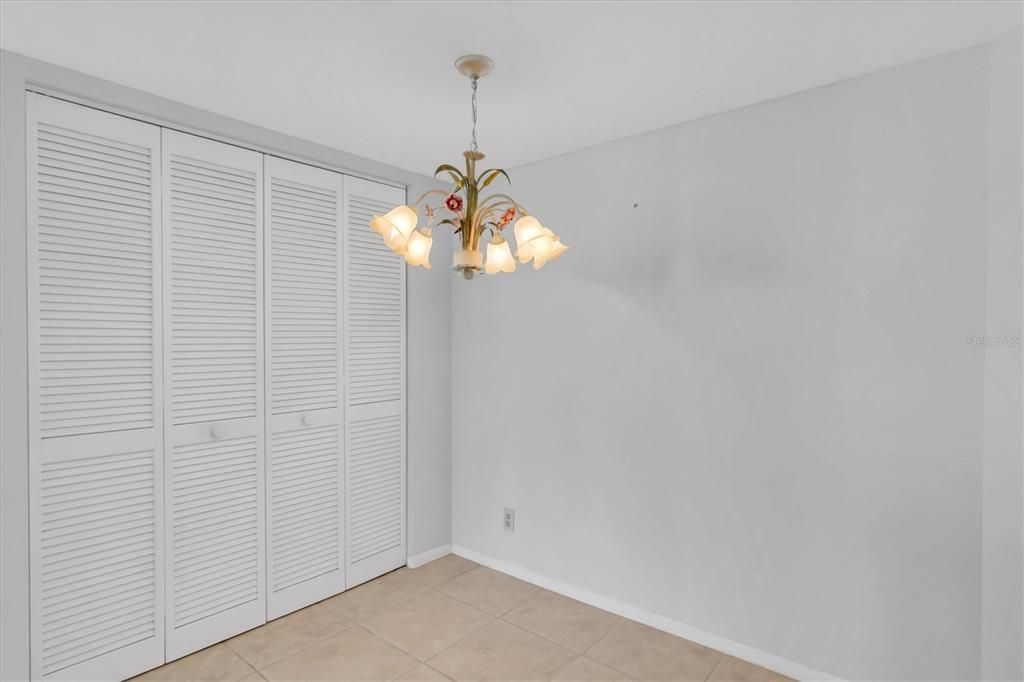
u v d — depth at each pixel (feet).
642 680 7.25
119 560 7.20
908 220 6.54
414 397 10.77
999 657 6.00
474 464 11.04
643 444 8.68
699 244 8.13
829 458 7.07
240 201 8.36
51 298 6.67
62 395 6.76
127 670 7.22
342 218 9.66
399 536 10.68
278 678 7.29
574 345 9.48
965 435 6.21
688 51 6.24
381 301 10.32
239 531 8.36
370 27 5.77
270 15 5.56
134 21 5.65
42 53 6.32
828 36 5.94
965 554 6.21
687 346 8.23
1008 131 5.90
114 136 7.14
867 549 6.82
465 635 8.34
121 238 7.22
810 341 7.20
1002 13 5.52
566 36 5.93
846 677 6.95
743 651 7.72
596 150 9.21
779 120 7.43
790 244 7.36
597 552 9.22
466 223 6.04
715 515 7.98
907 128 6.54
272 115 8.02
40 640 6.57
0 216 6.23
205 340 7.99
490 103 7.60
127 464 7.28
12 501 6.33
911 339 6.53
